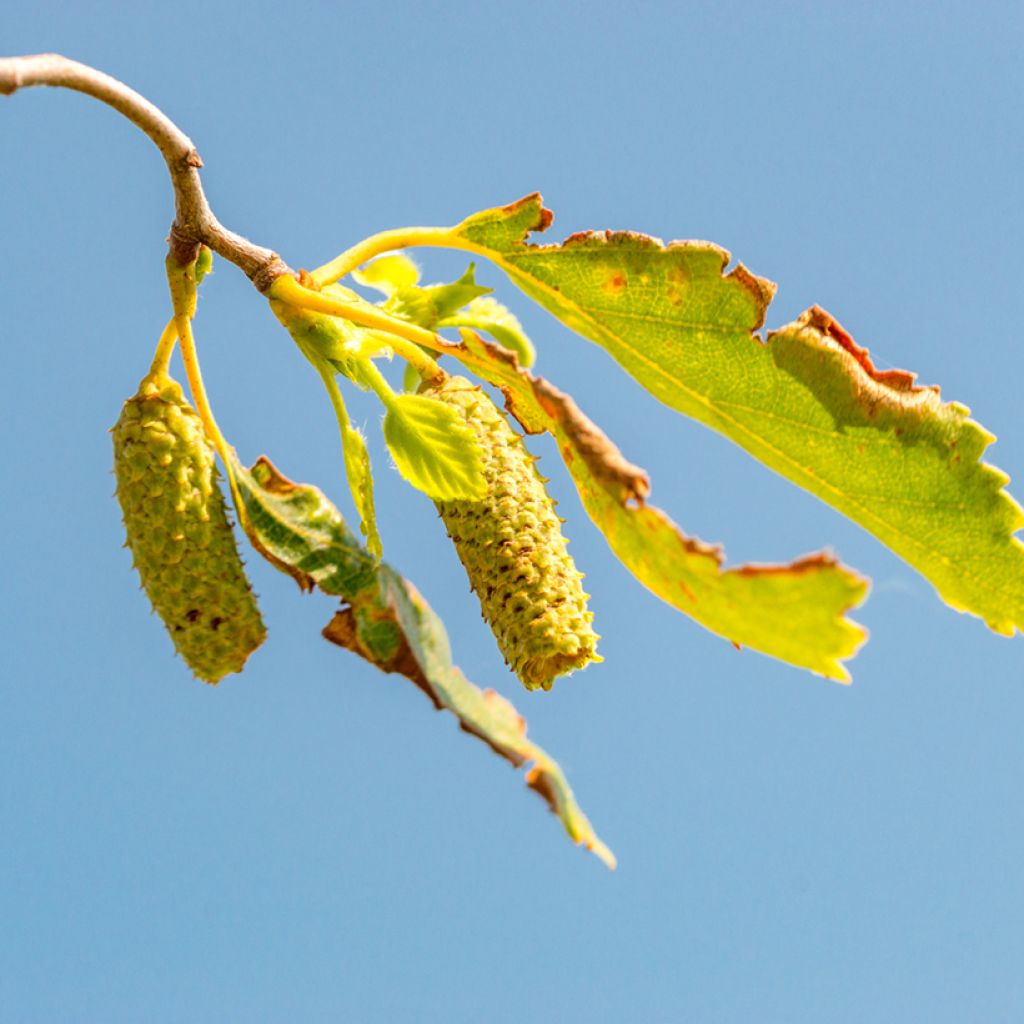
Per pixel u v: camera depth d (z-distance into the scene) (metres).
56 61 0.28
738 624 0.27
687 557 0.27
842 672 0.26
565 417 0.27
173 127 0.28
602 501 0.28
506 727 0.28
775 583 0.26
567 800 0.28
